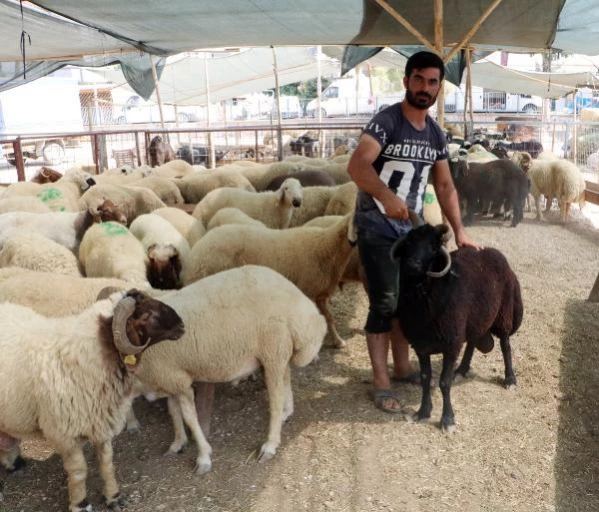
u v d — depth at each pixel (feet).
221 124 100.99
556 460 12.27
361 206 13.12
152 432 13.78
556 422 13.60
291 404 13.98
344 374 16.15
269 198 24.21
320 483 11.73
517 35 32.86
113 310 10.48
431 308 12.60
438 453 12.57
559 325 19.06
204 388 13.50
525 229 34.45
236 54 74.74
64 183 30.27
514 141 58.44
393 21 30.45
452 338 12.83
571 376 15.70
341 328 19.24
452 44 37.52
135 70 52.85
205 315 11.94
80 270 19.86
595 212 39.83
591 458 12.32
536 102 119.55
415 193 12.90
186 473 12.19
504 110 120.26
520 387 15.15
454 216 13.71
